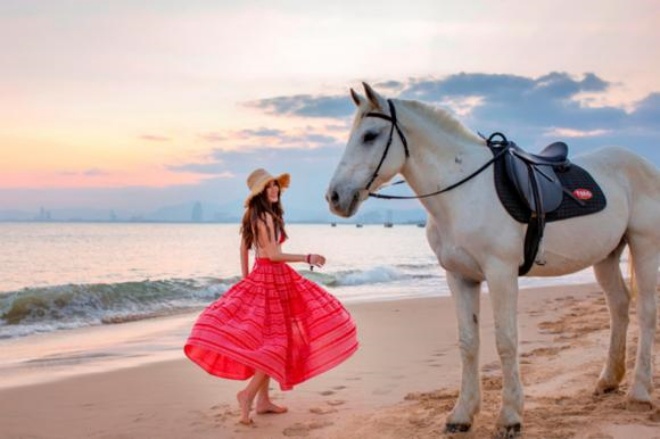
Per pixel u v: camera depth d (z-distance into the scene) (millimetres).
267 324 4430
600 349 6352
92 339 8688
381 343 7770
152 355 7398
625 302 4664
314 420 4523
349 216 3838
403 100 3980
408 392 5277
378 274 18719
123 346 8062
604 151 4648
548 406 4445
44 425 4566
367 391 5359
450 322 9539
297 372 4504
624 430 3828
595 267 4754
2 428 4496
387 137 3859
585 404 4473
